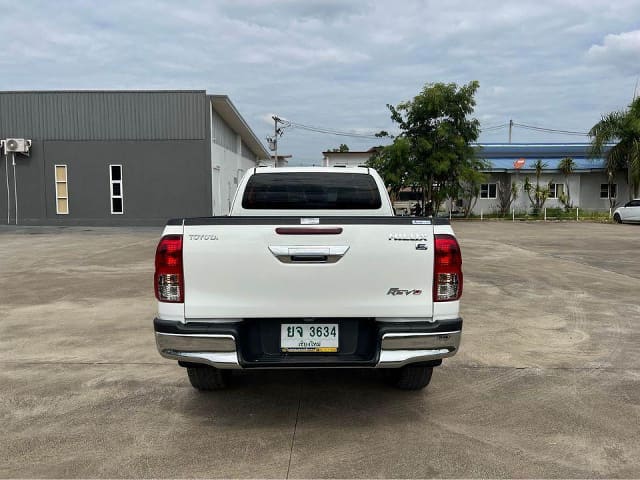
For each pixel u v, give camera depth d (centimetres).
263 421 403
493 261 1354
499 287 973
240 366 360
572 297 884
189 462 341
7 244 1673
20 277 1054
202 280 362
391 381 479
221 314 364
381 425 396
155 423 399
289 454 351
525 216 3512
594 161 3716
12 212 2428
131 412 419
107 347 590
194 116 2406
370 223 362
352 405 434
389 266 364
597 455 351
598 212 3650
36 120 2389
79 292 899
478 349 586
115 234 2047
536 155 3941
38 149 2398
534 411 421
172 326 361
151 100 2400
